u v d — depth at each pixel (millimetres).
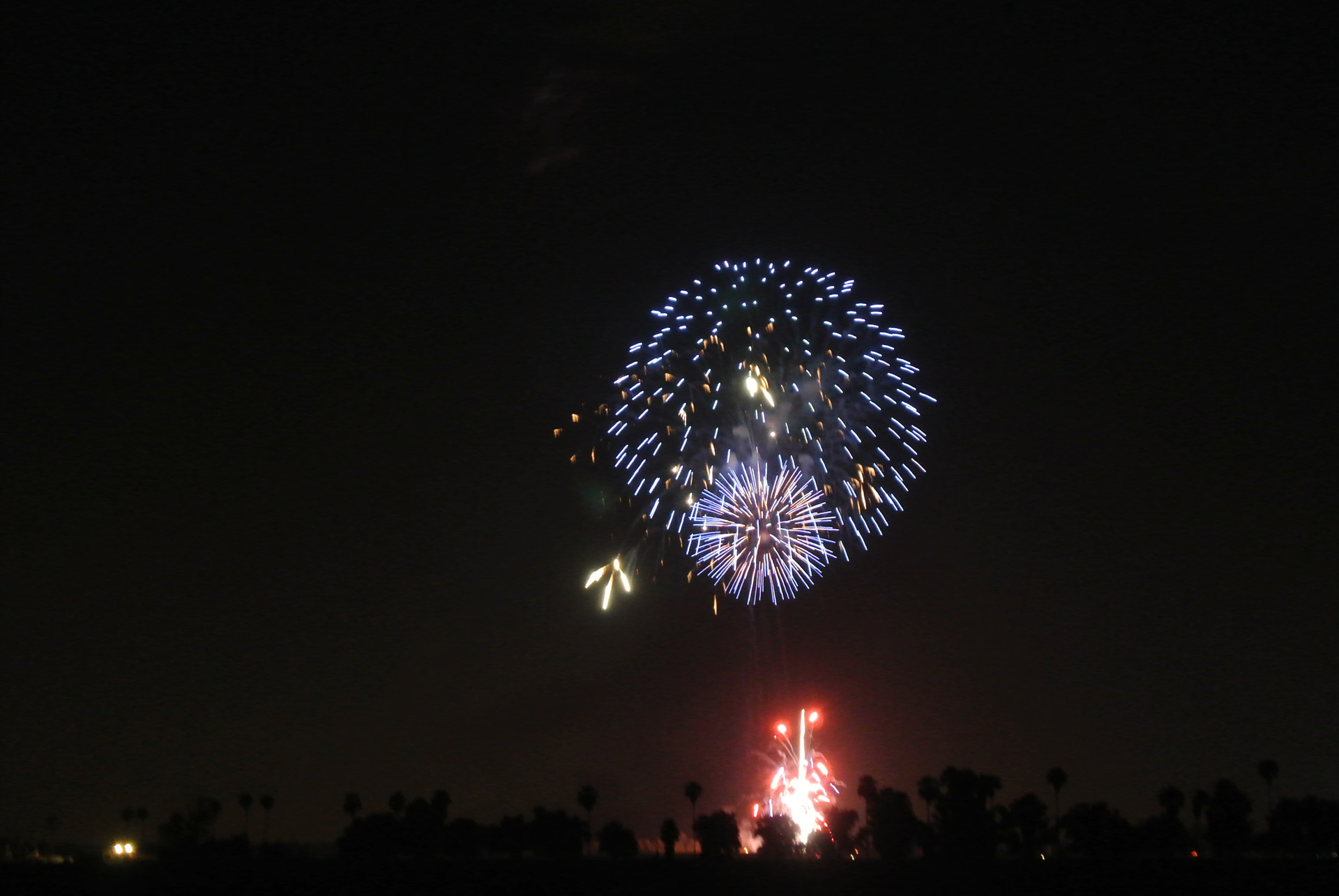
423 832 108438
